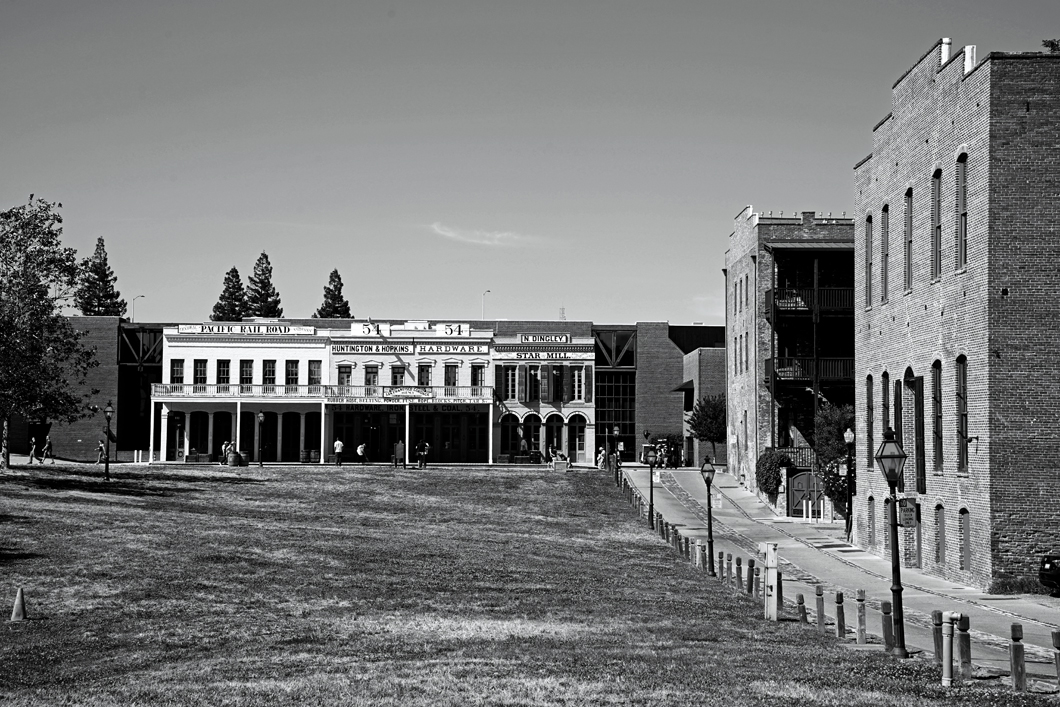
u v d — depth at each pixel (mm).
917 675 20406
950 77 38656
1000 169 35281
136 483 63000
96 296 151875
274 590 30984
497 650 22625
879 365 46344
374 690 18500
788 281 73438
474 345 95750
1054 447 34844
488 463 92750
